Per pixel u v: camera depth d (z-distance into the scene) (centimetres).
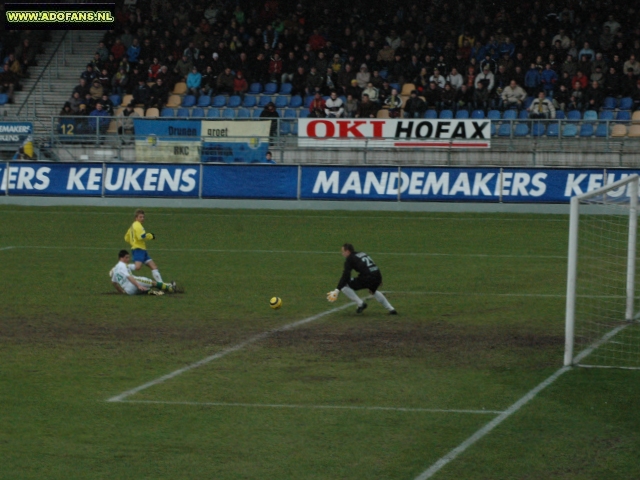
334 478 1406
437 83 6353
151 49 7150
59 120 6362
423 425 1666
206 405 1797
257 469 1448
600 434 1606
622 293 3094
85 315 2700
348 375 2027
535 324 2586
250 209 5622
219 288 3169
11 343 2338
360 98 6391
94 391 1894
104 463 1474
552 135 5919
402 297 3006
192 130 6116
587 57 6325
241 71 6812
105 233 4634
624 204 2672
